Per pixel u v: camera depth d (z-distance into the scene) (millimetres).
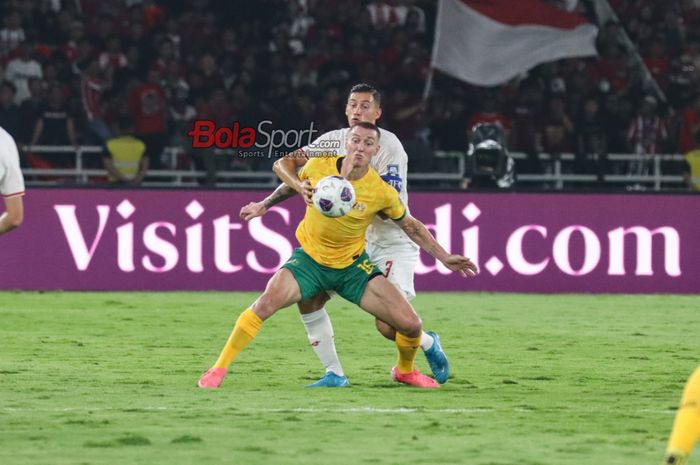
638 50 62156
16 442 18203
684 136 57531
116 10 58125
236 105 53812
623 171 56281
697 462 17375
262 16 59406
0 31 55812
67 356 29234
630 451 17969
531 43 57844
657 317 39781
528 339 33844
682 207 47188
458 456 17438
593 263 46938
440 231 46344
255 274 45531
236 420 20281
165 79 55062
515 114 56094
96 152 52688
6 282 44719
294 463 16828
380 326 24625
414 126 56125
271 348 31078
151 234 45188
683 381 26062
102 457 17125
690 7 64312
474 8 57469
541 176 53656
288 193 24359
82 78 54688
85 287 44906
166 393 23375
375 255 25125
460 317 39062
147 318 37531
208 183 51812
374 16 60969
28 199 44719
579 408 22062
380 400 22688
